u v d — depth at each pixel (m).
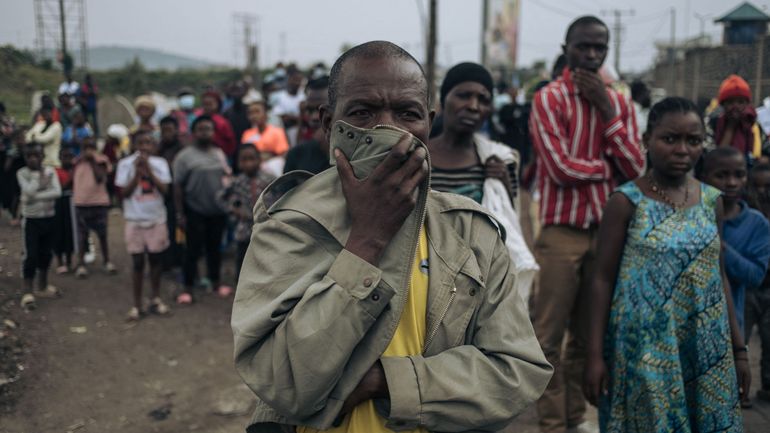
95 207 6.84
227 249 8.23
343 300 1.22
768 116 5.87
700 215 2.42
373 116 1.35
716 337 2.38
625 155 3.25
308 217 1.35
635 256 2.44
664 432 2.34
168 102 20.84
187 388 4.41
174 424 3.93
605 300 2.54
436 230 1.47
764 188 4.11
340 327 1.21
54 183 5.82
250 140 7.41
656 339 2.38
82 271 6.82
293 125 7.57
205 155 6.24
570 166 3.23
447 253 1.44
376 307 1.24
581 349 3.42
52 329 5.33
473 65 3.05
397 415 1.27
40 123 8.75
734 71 7.19
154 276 5.86
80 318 5.63
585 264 3.36
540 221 3.43
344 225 1.34
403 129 1.35
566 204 3.29
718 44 8.61
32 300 5.68
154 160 5.83
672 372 2.35
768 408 3.79
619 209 2.50
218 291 6.59
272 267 1.33
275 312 1.27
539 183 3.48
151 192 5.68
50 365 4.66
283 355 1.24
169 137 7.11
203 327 5.59
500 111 9.07
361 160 1.31
